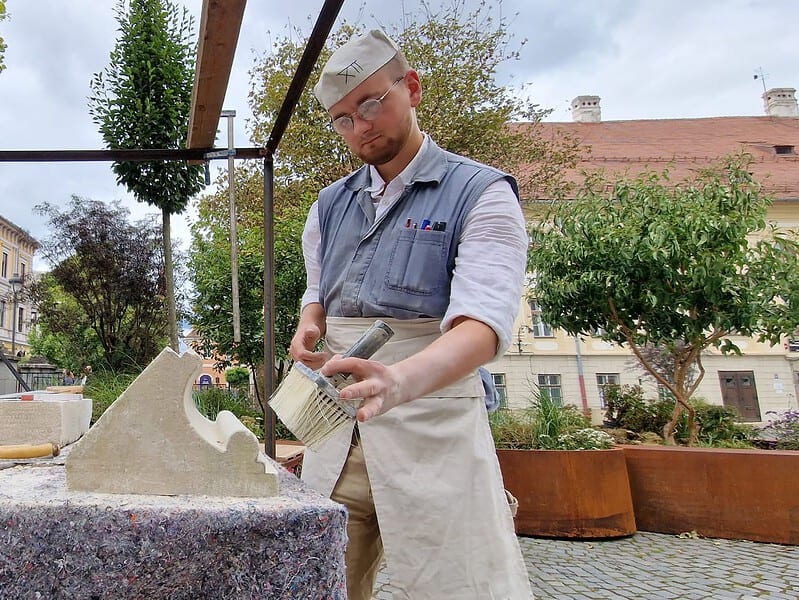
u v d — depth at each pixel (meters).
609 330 4.55
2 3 5.96
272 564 0.59
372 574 1.16
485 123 9.34
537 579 2.74
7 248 30.20
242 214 8.97
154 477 0.66
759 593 2.55
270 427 1.76
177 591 0.58
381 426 0.98
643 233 4.21
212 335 6.32
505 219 0.95
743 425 5.04
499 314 0.82
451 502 0.92
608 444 3.90
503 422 4.14
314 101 8.90
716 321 4.11
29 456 0.99
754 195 4.18
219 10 1.21
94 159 1.78
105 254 10.14
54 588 0.57
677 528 3.58
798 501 3.36
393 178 1.11
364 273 1.07
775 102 20.83
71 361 11.24
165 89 6.43
